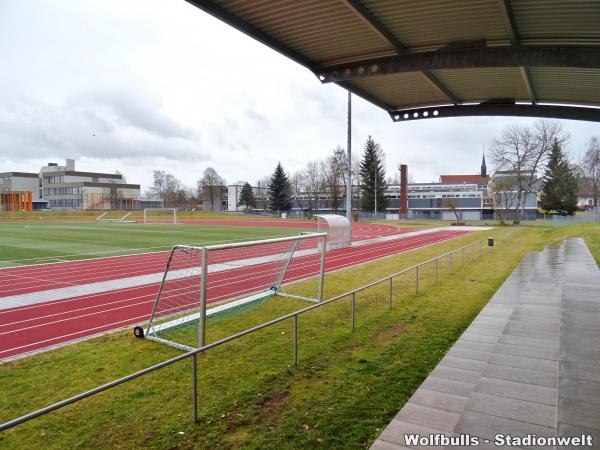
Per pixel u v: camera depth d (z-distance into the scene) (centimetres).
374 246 3058
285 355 848
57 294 1433
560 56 661
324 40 685
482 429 474
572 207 7531
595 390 542
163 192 14862
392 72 752
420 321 1099
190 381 723
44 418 599
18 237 3606
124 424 582
